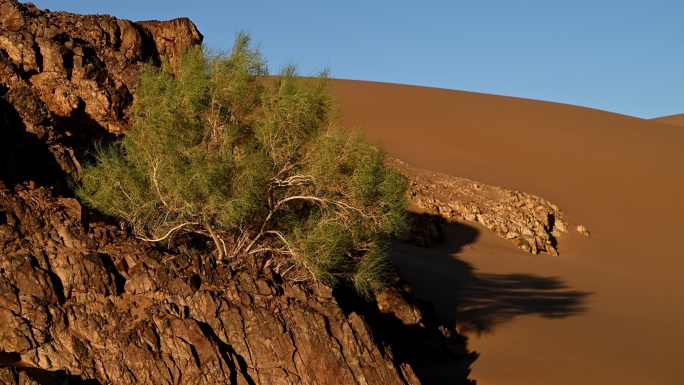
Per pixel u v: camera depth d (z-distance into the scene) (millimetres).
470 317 35312
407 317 29906
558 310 38438
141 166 23859
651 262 53406
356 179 24406
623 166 69625
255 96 26203
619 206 62312
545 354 31109
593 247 54656
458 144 70188
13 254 18703
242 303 20797
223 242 23719
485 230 50875
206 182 22719
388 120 74562
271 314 20719
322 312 21844
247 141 25531
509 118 78750
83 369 17875
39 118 23797
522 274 45656
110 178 23375
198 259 21047
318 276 23688
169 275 20172
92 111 27406
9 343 17516
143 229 23719
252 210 24250
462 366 29562
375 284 26359
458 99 83562
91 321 18578
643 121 86625
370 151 25516
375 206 25406
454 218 50594
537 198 59094
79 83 27500
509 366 29609
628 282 48219
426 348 29906
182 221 23734
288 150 24844
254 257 24125
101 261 19484
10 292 18000
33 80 26953
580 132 77062
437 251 46031
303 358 20609
